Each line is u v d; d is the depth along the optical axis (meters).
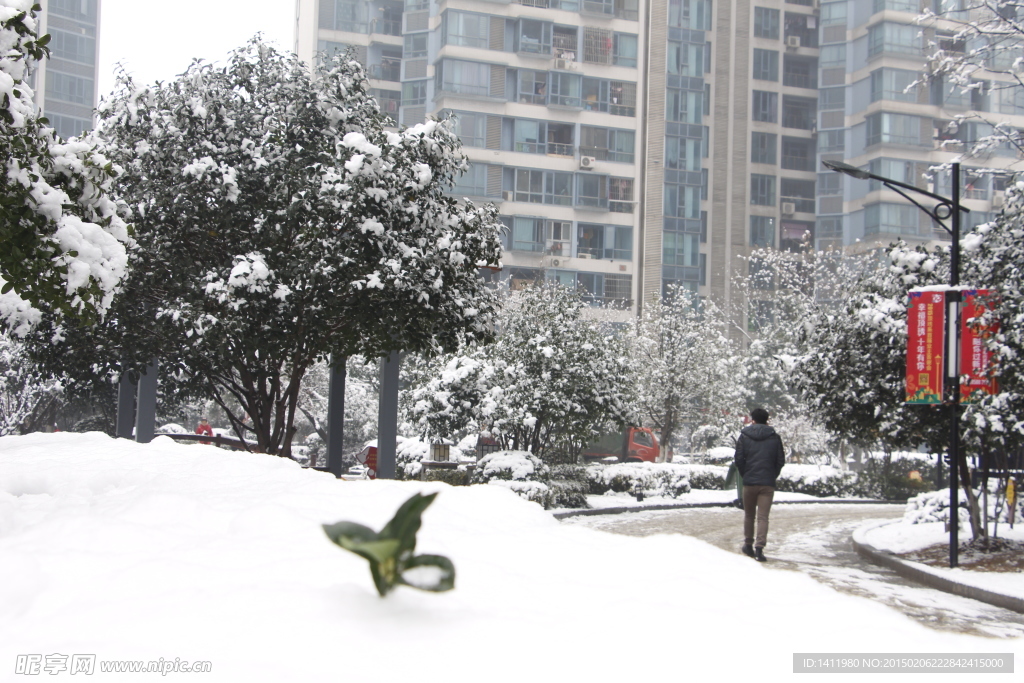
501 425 19.42
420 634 2.00
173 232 12.48
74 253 7.77
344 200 11.94
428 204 12.62
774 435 11.96
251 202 12.82
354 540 2.03
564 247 50.94
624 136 52.59
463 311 13.20
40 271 7.67
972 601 9.40
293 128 13.07
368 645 1.93
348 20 55.72
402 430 30.14
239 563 2.58
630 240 51.84
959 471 12.92
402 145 12.66
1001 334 11.23
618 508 19.27
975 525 12.56
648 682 1.82
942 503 16.11
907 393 11.62
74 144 8.29
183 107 12.90
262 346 12.34
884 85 51.28
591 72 52.50
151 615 2.07
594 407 19.84
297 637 1.95
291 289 12.07
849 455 33.56
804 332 14.39
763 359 36.22
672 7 54.59
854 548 13.77
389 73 55.94
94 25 59.97
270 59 14.11
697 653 1.99
